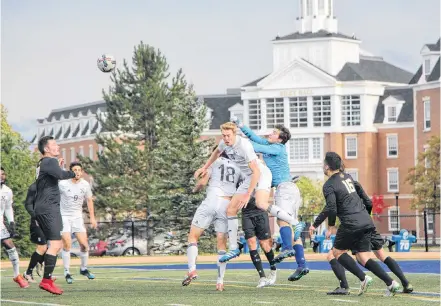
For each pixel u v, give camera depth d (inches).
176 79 3469.5
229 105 5118.1
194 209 2687.0
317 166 4835.1
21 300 768.3
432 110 4581.7
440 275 1045.2
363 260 786.8
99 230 3125.0
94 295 814.5
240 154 840.3
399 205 4820.4
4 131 4382.4
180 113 2810.0
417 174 3838.6
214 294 802.8
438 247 2741.1
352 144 4874.5
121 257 2078.0
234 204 839.1
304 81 4874.5
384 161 4874.5
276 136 908.6
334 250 794.8
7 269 1513.3
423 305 693.3
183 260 1886.1
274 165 906.1
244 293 812.0
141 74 3464.6
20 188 2313.0
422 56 4638.3
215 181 852.0
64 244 1040.2
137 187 3272.6
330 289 858.8
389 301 725.9
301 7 5162.4
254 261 879.7
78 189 1070.4
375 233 791.1
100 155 3383.4
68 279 1027.9
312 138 4864.7
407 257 1755.7
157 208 2760.8
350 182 792.3
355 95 4872.0
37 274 1219.9
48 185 846.5
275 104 4896.7
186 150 2701.8
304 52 5000.0
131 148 3334.2
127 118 3432.6
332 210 783.1
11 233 1011.3
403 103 4867.1
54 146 857.5
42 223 844.6
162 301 739.4
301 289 858.8
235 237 844.6
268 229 886.4
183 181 2696.9
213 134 5064.0
